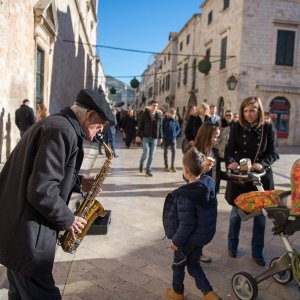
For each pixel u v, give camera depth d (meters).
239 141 3.92
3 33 7.74
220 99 22.89
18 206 1.96
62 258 3.81
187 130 7.67
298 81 20.22
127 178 8.20
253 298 3.06
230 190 3.90
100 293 3.16
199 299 3.15
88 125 2.17
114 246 4.20
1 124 7.92
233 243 4.03
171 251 4.12
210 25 25.25
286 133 20.36
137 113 19.66
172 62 38.78
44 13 10.45
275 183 8.52
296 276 2.79
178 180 8.16
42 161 1.88
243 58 19.81
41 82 11.75
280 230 2.85
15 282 2.16
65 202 2.08
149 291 3.23
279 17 19.80
